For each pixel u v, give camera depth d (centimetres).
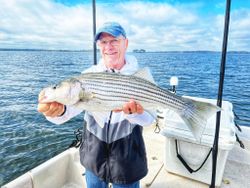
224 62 114
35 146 407
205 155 135
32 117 551
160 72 1206
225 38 113
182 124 138
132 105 87
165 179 145
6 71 1296
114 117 97
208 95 754
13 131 469
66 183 155
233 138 127
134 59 108
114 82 89
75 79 87
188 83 955
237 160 164
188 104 97
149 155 170
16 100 710
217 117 118
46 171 140
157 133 200
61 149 395
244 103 628
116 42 99
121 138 98
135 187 104
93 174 106
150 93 92
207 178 138
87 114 103
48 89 88
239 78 998
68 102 87
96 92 88
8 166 348
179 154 142
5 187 122
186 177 145
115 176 100
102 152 100
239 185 140
